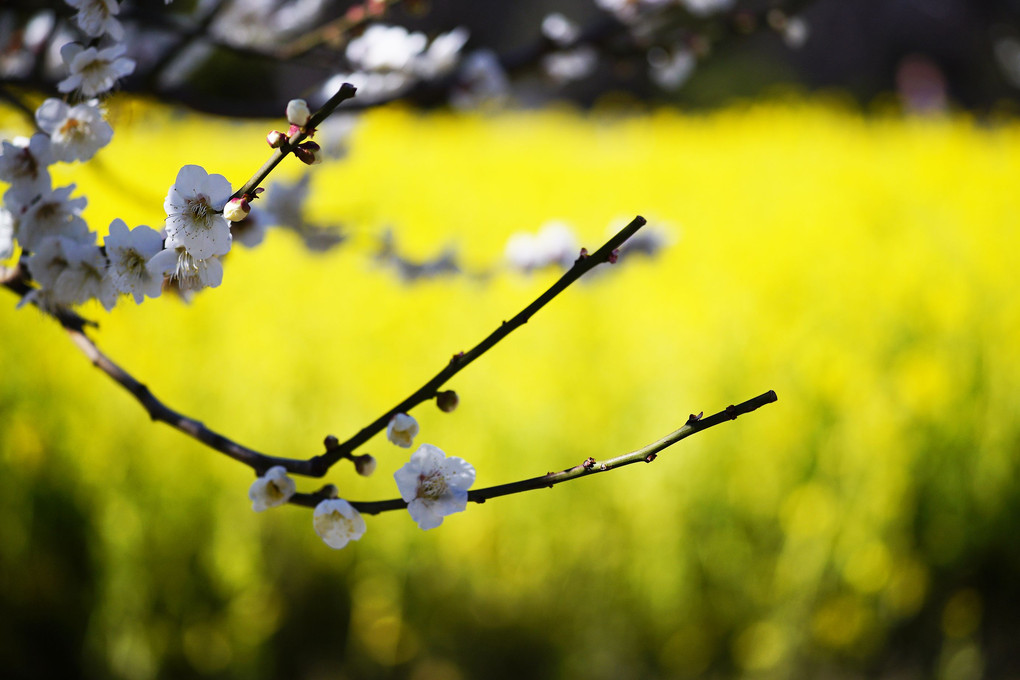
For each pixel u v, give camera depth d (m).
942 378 3.20
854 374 3.43
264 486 0.86
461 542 2.96
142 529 2.85
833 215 5.68
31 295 0.89
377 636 3.10
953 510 3.24
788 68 17.69
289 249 4.39
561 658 3.11
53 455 2.94
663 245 1.74
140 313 3.58
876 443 3.01
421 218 5.29
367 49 1.74
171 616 2.96
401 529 2.94
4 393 3.01
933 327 3.92
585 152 8.48
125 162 5.68
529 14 15.70
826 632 3.12
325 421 3.07
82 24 0.94
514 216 5.57
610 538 3.02
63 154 0.89
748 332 3.71
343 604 3.16
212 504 2.90
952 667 3.25
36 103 1.70
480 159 7.69
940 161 6.90
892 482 3.01
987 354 3.57
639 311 3.92
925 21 17.03
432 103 1.78
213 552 2.86
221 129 7.73
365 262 1.84
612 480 3.01
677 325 3.72
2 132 1.43
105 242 0.82
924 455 3.22
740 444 3.11
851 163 7.29
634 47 1.85
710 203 6.08
